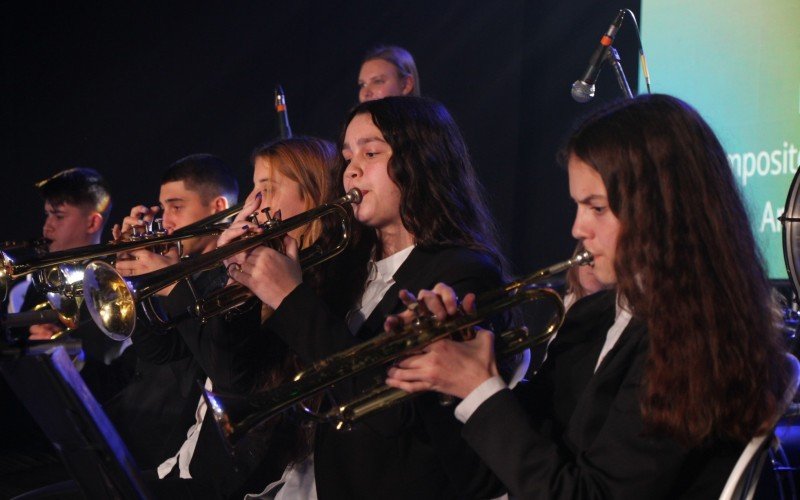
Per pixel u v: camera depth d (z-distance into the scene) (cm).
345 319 488
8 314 575
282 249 478
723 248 346
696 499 345
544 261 1244
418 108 491
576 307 421
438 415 409
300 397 394
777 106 1062
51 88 1454
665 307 340
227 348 520
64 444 389
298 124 1389
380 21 1330
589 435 362
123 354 880
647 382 341
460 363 364
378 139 478
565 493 336
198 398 612
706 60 1107
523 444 348
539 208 1245
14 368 367
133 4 1438
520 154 1248
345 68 1358
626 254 348
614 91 1171
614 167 351
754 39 1077
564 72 1214
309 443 484
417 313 378
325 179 586
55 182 1013
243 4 1405
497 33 1243
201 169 787
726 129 1094
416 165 475
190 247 665
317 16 1371
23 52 1454
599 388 366
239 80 1412
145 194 1451
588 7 1191
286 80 1394
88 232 1020
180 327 547
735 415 332
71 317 625
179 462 570
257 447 500
